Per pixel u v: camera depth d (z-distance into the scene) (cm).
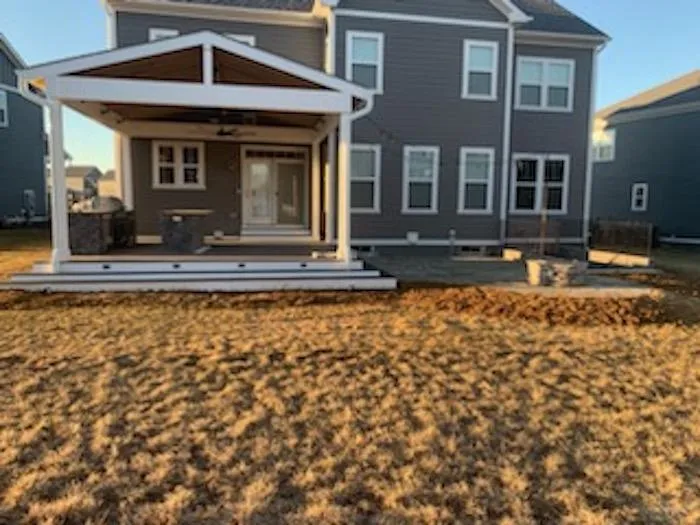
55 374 481
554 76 1491
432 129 1362
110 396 434
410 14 1322
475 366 529
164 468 324
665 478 326
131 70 923
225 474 319
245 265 913
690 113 1950
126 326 653
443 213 1393
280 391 451
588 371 525
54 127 821
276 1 1406
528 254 1327
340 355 550
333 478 317
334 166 1270
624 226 1447
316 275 897
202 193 1397
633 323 735
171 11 1299
